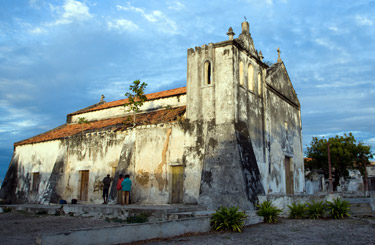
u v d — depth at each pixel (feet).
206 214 36.14
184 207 43.21
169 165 57.11
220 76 55.01
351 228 32.55
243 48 57.93
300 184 79.15
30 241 29.19
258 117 61.62
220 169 49.52
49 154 79.71
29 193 81.76
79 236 23.47
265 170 60.29
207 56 57.31
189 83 58.59
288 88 81.92
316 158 108.37
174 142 57.57
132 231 26.81
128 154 61.05
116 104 86.74
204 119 54.85
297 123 84.17
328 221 37.86
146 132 61.41
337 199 41.42
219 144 51.31
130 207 44.45
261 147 60.64
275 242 26.50
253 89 61.11
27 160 85.61
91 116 92.43
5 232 35.63
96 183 67.05
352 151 103.76
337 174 106.83
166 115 64.90
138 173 60.29
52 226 39.68
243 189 46.52
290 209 42.75
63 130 90.02
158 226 28.68
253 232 31.73
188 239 28.40
